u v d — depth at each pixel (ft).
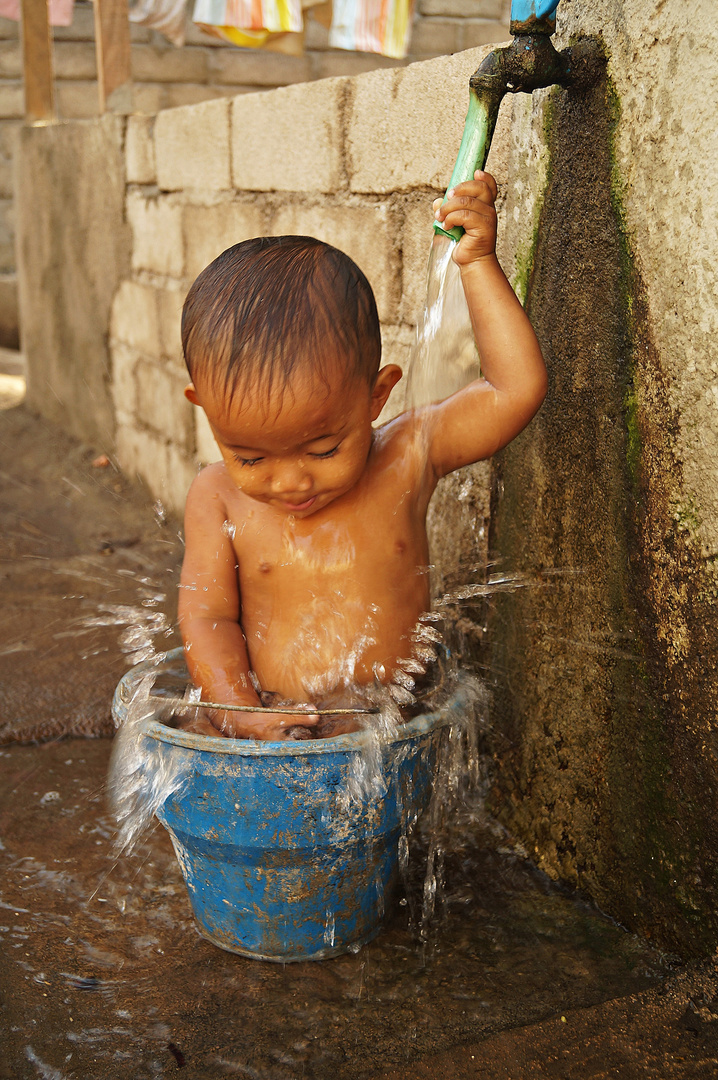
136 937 5.61
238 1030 4.83
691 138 4.46
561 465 5.79
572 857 5.98
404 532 5.56
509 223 6.26
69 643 9.97
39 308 19.13
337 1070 4.55
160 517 14.11
